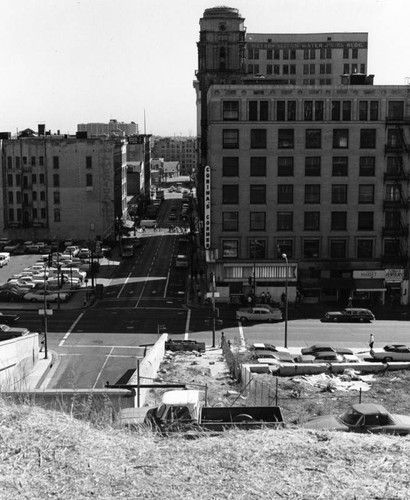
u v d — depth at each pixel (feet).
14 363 171.42
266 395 123.85
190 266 379.14
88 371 192.03
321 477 40.22
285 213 285.84
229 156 282.56
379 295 289.94
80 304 290.76
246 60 459.73
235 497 37.52
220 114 280.31
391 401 123.13
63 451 43.50
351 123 281.33
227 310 276.41
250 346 201.26
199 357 190.49
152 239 504.43
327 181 284.41
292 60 463.01
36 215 470.80
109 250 428.97
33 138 469.98
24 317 265.54
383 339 227.61
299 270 287.48
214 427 61.00
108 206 468.34
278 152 282.56
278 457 43.70
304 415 104.73
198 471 41.34
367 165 284.41
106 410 80.94
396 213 287.28
